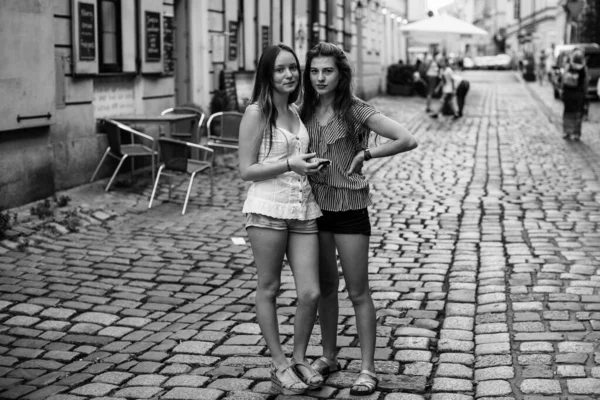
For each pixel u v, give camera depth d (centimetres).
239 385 493
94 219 958
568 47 3253
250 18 1920
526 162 1504
